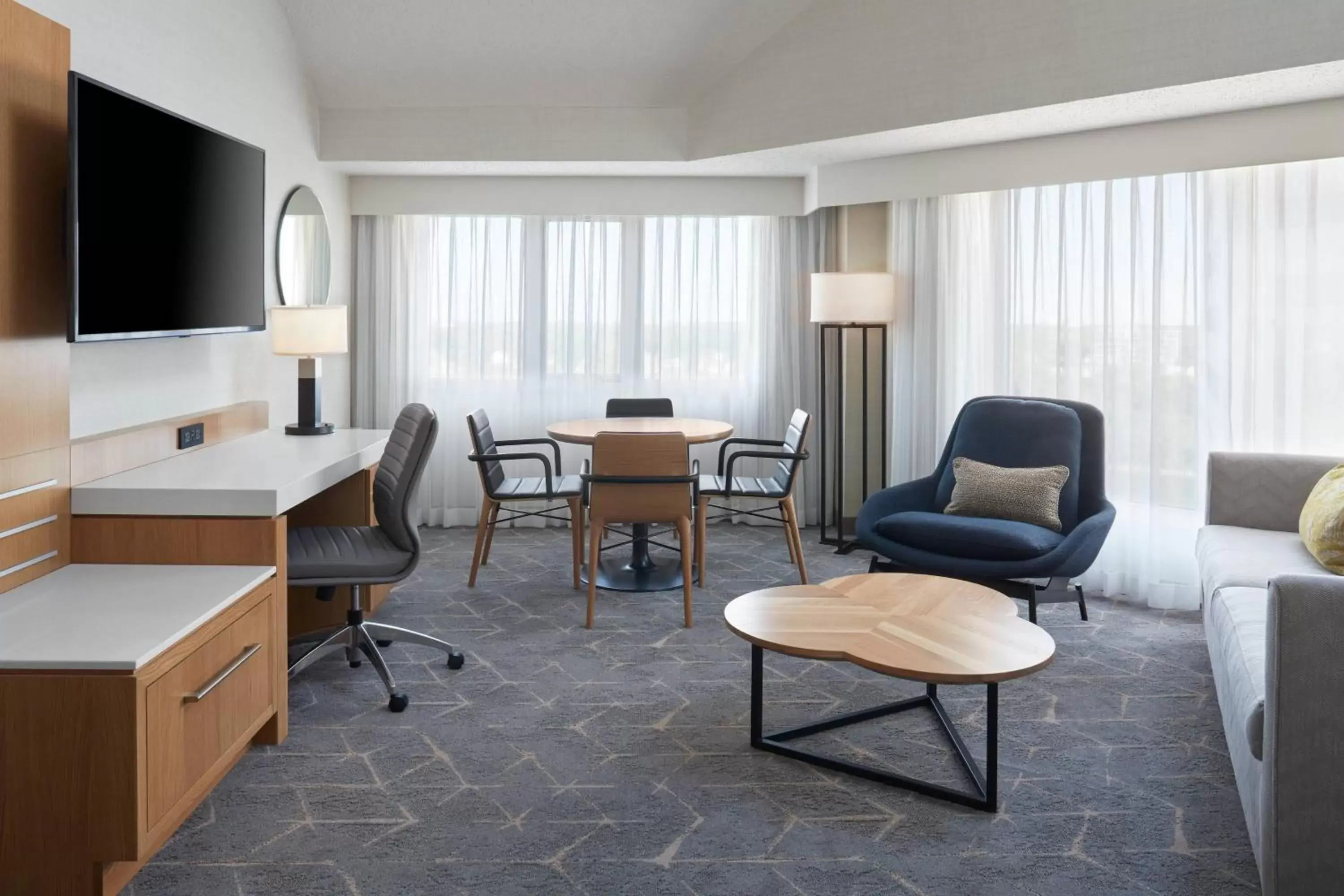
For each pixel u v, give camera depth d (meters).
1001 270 5.46
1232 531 4.13
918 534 4.50
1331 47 3.56
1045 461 4.74
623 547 6.08
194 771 2.55
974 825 2.69
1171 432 4.77
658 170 6.13
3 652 2.27
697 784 2.93
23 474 2.84
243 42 4.74
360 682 3.76
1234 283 4.59
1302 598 2.18
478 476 6.23
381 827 2.67
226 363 4.56
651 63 5.54
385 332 6.55
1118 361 4.98
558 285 6.61
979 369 5.65
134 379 3.77
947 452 5.09
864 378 5.98
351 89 5.72
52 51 2.95
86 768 2.24
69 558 3.10
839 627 3.03
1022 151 5.16
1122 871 2.47
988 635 2.96
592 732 3.31
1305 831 2.20
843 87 5.06
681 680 3.79
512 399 6.65
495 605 4.79
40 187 2.90
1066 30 4.23
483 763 3.06
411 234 6.52
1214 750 3.18
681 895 2.35
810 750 3.16
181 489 3.10
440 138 5.84
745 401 6.67
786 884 2.40
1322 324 4.40
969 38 4.55
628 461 4.38
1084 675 3.87
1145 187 4.83
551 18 5.25
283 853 2.53
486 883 2.40
